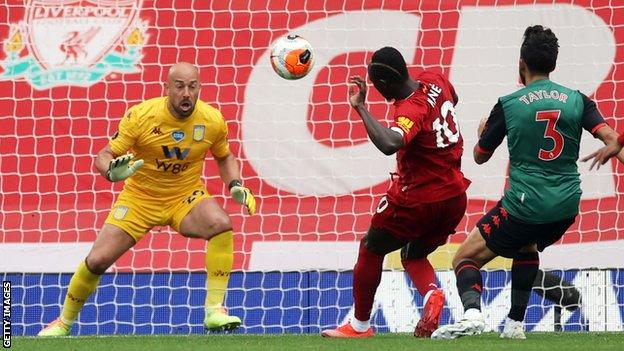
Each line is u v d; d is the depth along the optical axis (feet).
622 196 109.70
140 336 87.51
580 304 103.96
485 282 104.73
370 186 110.83
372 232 81.46
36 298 107.55
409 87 77.87
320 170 110.93
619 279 104.37
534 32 74.54
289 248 109.19
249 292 106.42
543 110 72.79
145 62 111.55
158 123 85.10
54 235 109.19
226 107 111.45
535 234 74.38
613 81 112.16
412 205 79.10
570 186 73.56
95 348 72.33
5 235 108.78
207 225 85.71
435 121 77.82
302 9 112.57
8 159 110.01
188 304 106.63
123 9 111.86
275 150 111.04
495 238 75.20
